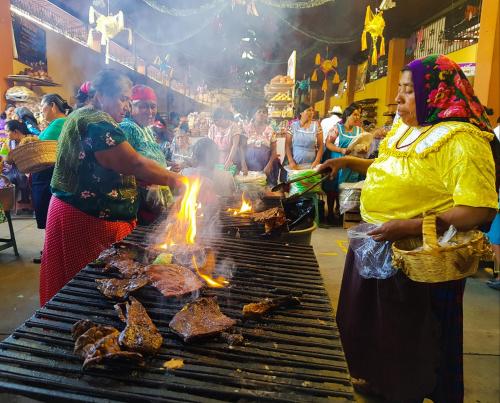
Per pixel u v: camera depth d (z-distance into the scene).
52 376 1.06
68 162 2.10
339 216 6.82
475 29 9.48
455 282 1.84
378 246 1.90
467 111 1.65
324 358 1.19
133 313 1.31
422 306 1.85
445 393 1.95
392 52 13.28
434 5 10.72
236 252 2.14
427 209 1.73
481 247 1.62
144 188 3.16
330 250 5.33
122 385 1.04
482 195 1.51
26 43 8.52
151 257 1.88
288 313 1.47
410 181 1.74
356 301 2.09
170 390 1.03
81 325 1.23
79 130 2.02
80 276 1.70
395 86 13.41
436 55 1.70
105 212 2.21
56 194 2.21
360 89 17.34
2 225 5.94
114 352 1.09
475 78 6.71
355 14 11.38
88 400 0.98
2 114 6.84
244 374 1.10
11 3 8.06
